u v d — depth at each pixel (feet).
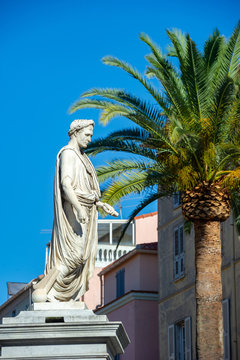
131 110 78.43
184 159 79.97
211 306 83.66
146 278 149.89
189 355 126.72
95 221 35.32
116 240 179.11
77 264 34.32
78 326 31.37
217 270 84.17
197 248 84.69
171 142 75.61
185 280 132.05
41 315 32.50
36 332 31.32
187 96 80.94
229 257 118.32
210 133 77.05
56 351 31.42
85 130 35.55
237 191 86.38
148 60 80.43
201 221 84.17
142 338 144.05
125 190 80.28
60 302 33.73
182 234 134.62
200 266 84.23
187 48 76.13
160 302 139.03
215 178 81.97
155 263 151.12
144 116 76.74
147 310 145.38
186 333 128.77
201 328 83.51
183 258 133.39
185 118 78.02
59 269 34.12
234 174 77.66
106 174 80.69
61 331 31.35
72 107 79.36
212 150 76.69
